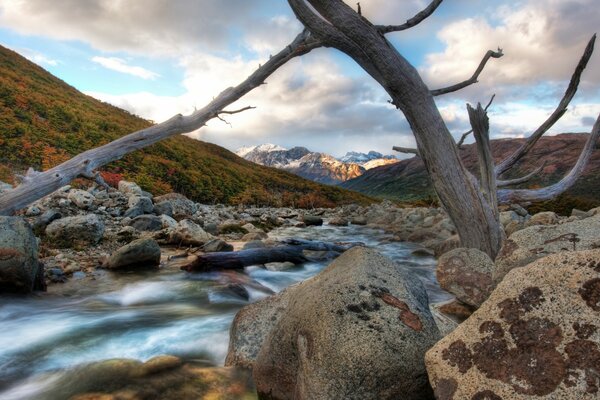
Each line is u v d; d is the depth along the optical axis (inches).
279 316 202.7
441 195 359.6
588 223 233.9
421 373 127.8
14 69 2347.4
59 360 208.4
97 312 286.5
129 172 1596.9
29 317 269.4
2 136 1353.3
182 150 2500.0
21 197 395.9
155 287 353.4
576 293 106.7
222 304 315.3
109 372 183.9
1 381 187.2
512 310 113.5
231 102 541.6
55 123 1749.5
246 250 463.8
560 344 100.9
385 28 331.9
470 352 114.3
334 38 337.1
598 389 90.7
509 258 235.6
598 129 413.1
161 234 553.3
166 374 180.2
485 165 379.6
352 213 1552.7
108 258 407.8
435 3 329.1
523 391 99.2
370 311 139.5
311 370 129.6
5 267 282.0
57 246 447.8
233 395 163.2
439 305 287.1
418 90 339.9
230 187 2174.0
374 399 123.0
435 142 347.6
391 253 643.5
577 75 376.2
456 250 297.6
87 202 657.6
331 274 169.2
